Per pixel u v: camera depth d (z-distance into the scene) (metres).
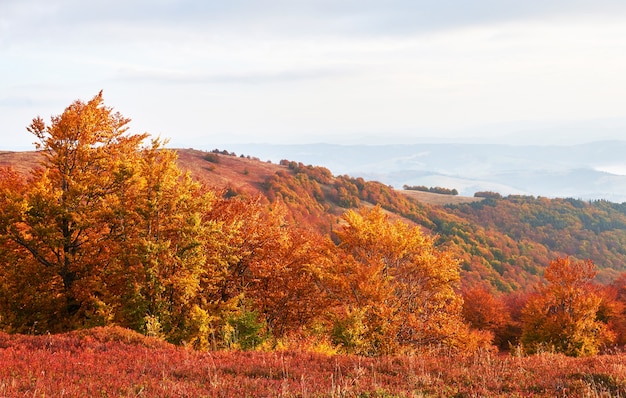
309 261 28.89
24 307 20.36
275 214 29.66
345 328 21.95
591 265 40.38
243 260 27.53
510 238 174.12
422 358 12.80
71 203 21.16
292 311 28.31
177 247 20.56
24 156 87.62
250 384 9.09
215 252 23.81
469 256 130.12
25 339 12.95
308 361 12.30
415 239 28.59
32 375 8.95
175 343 18.58
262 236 27.88
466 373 10.98
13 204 20.06
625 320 50.06
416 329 26.05
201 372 10.15
